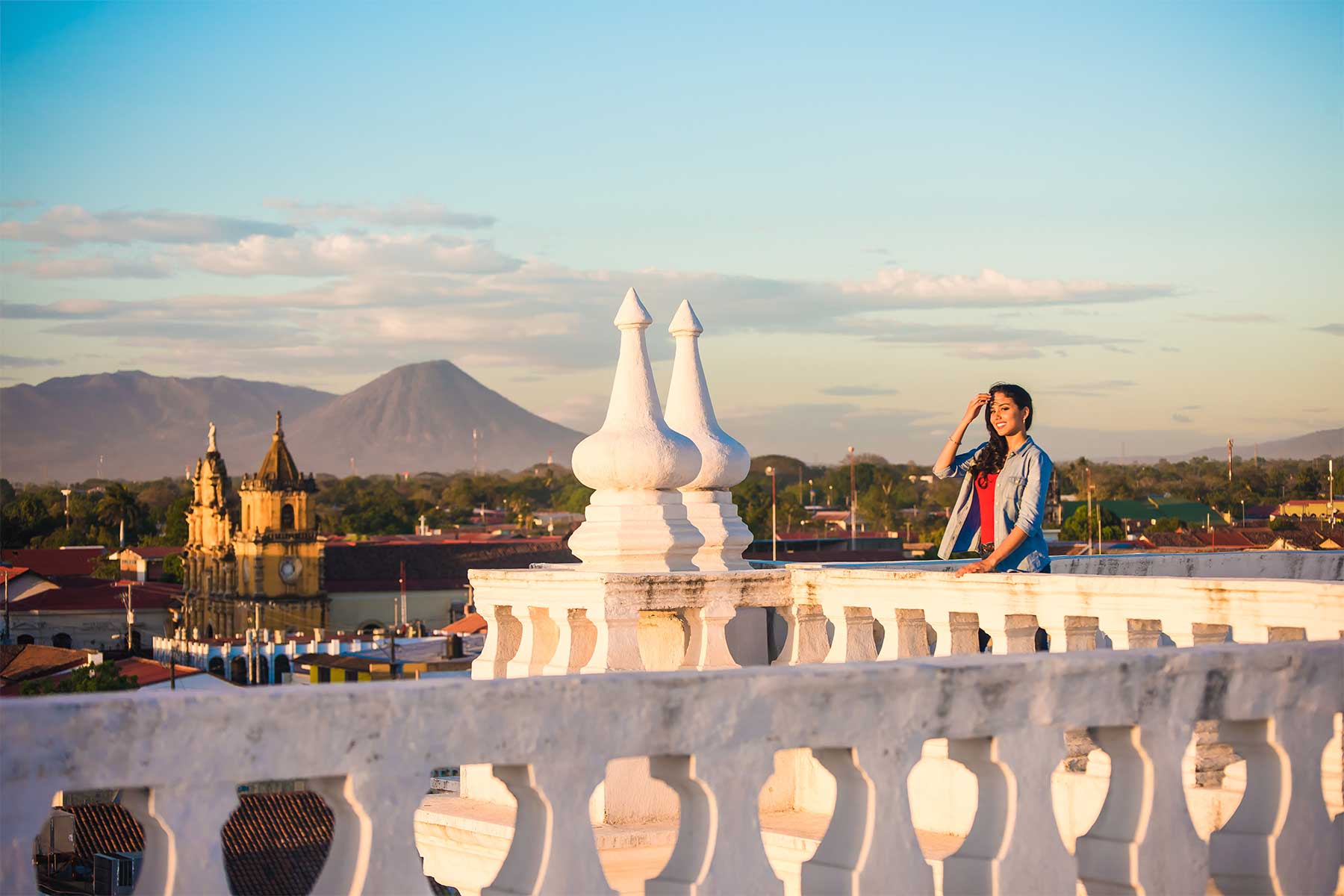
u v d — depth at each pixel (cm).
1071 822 836
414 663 7750
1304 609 759
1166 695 611
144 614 15725
